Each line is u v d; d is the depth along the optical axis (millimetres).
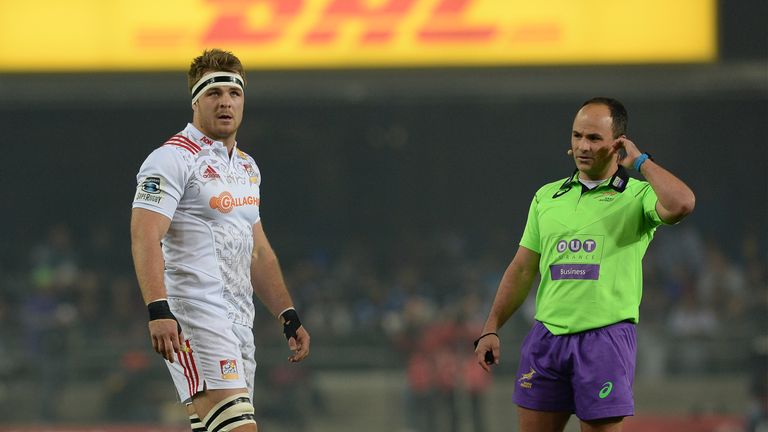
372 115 93938
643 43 46656
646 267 70625
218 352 17344
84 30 47219
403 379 51219
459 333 50719
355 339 52062
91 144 93938
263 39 47438
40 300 59125
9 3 47250
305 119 93875
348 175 94188
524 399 18578
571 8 46938
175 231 17531
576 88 60094
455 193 94625
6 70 47156
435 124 94625
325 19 47562
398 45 47438
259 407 51062
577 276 17984
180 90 56188
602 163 18125
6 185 92875
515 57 47125
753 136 89562
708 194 89250
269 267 19156
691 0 46438
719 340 52281
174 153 17422
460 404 50281
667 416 50594
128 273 81688
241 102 17984
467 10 47344
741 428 48875
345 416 51062
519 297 19125
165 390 52031
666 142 90562
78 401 52062
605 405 17703
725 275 65500
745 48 50562
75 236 92688
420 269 79562
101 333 54531
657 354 52312
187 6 47344
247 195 18078
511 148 94625
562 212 18312
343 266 80312
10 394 52188
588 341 17875
